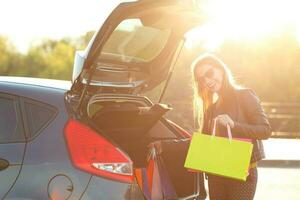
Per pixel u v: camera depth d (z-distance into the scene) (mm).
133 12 4949
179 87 23234
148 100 5918
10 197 4859
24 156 4902
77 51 5383
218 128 5215
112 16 4863
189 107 22609
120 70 5551
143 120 5797
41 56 67375
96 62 5047
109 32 4941
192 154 5043
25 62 67000
